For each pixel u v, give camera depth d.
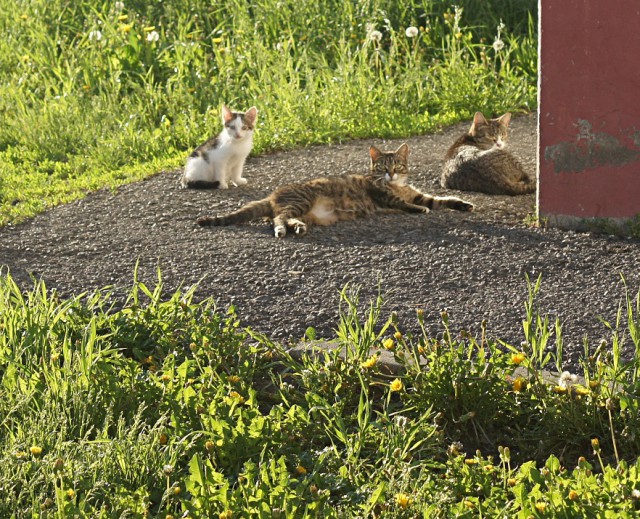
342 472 5.28
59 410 5.86
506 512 4.81
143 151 14.34
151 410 6.04
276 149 14.42
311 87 16.27
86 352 6.30
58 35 18.52
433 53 18.73
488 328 7.45
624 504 4.68
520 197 11.60
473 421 6.04
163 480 5.24
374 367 6.27
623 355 6.89
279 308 8.00
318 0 19.14
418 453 5.64
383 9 19.19
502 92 17.11
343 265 8.99
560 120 9.78
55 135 14.84
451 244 9.54
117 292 8.41
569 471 5.68
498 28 17.94
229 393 6.05
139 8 19.34
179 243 9.77
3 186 12.44
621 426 5.80
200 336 6.82
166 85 16.52
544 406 5.94
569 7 9.46
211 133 14.95
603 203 9.84
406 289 8.35
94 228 10.37
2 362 6.47
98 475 5.21
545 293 8.19
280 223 10.03
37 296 7.42
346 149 14.47
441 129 15.91
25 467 5.15
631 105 9.47
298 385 6.55
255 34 18.02
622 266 8.82
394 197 10.86
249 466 5.01
